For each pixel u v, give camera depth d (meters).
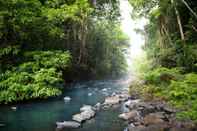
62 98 13.76
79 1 19.58
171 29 19.45
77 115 9.40
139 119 8.98
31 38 14.98
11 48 12.87
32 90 12.33
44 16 15.11
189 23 16.33
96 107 11.37
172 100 10.92
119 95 14.43
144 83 15.99
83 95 15.05
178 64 15.43
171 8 18.05
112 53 39.66
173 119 8.44
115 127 8.26
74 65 23.50
